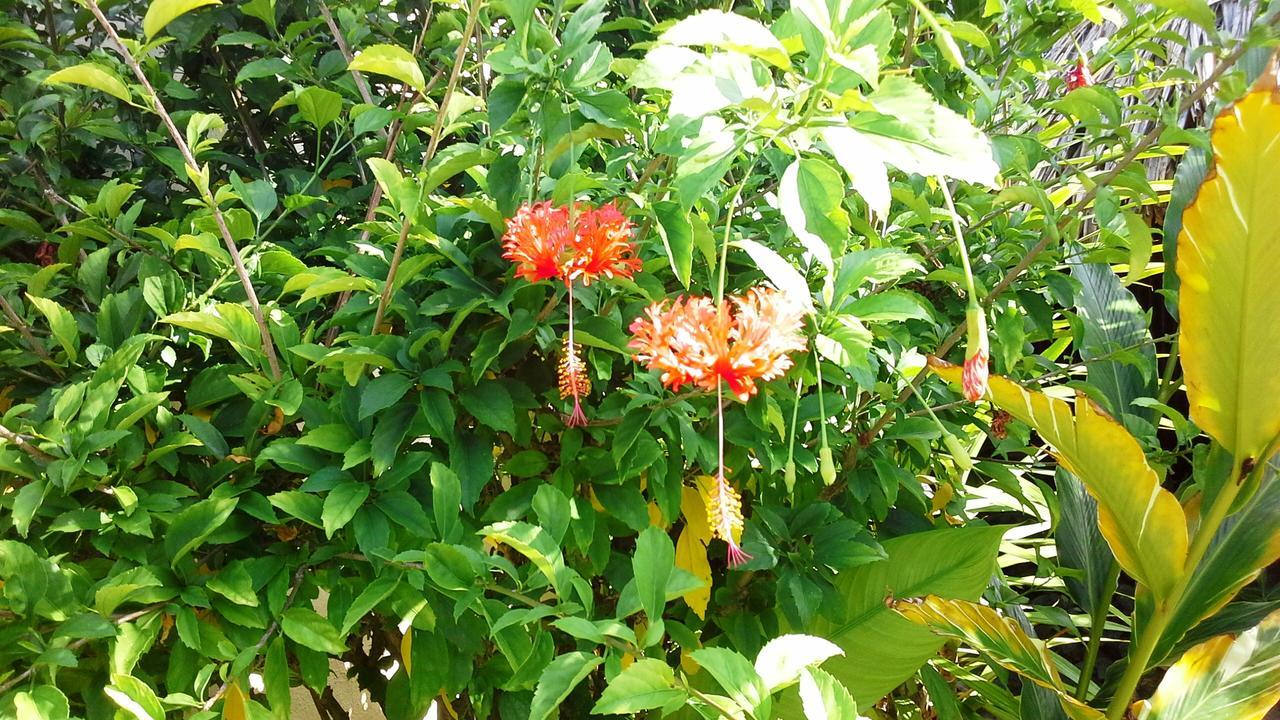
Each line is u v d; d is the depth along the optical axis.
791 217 0.92
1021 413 1.46
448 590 1.28
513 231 1.24
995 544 1.68
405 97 1.86
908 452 2.01
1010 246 1.83
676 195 1.36
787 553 1.59
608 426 1.54
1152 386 2.22
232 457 1.46
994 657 1.54
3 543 1.19
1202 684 1.49
